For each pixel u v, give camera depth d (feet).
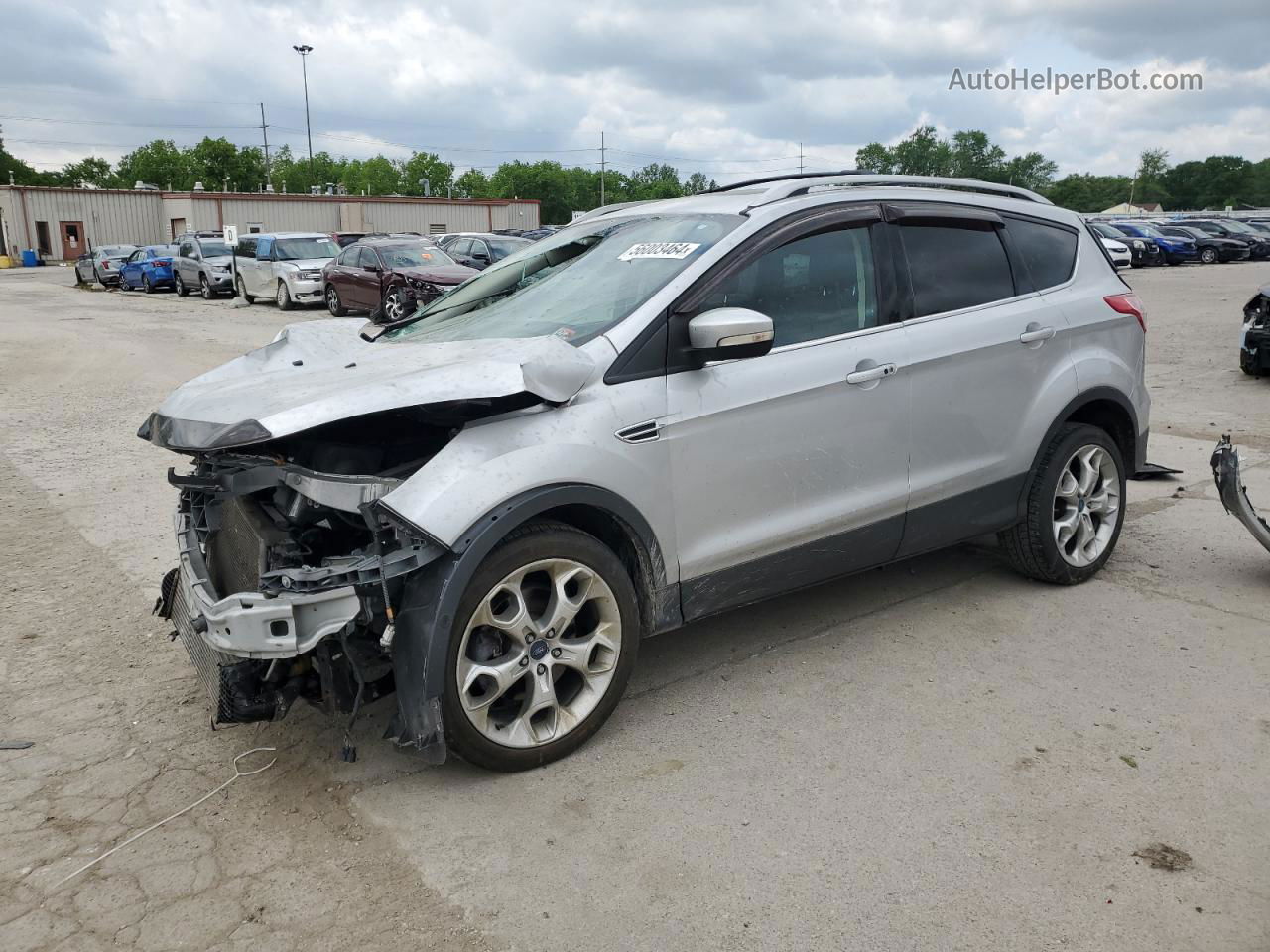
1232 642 13.66
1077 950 8.03
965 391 13.98
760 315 11.07
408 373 10.56
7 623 15.46
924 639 14.05
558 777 10.78
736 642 14.15
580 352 11.06
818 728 11.66
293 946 8.35
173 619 12.78
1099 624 14.39
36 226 189.57
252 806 10.43
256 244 82.69
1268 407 29.84
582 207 418.51
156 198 199.52
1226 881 8.79
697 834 9.71
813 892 8.83
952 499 14.16
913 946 8.13
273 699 10.39
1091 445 15.49
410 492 9.88
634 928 8.45
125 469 25.67
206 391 11.43
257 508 11.18
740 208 12.76
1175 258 109.91
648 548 11.42
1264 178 444.14
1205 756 10.80
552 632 10.80
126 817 10.27
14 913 8.82
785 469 12.39
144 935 8.52
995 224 14.93
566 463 10.53
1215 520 19.15
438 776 10.90
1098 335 15.66
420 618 9.90
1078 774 10.53
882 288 13.39
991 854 9.26
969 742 11.25
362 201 158.51
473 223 168.66
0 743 11.80
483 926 8.52
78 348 52.75
